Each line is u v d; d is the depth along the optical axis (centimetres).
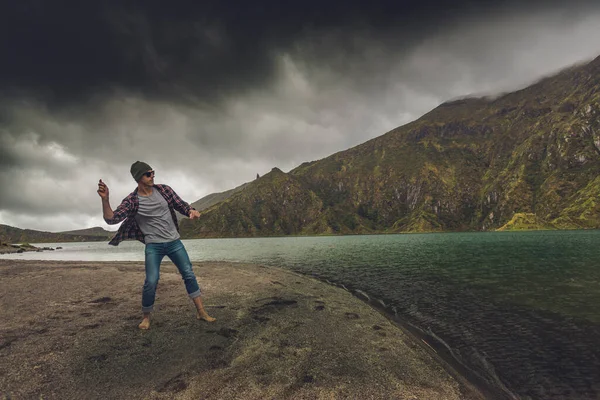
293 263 3094
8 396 363
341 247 6912
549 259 2859
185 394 382
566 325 856
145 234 570
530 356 649
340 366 500
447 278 1822
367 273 2130
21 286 1063
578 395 489
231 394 387
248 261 3475
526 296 1263
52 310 752
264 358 506
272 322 720
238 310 812
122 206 509
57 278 1228
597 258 2845
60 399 362
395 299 1247
